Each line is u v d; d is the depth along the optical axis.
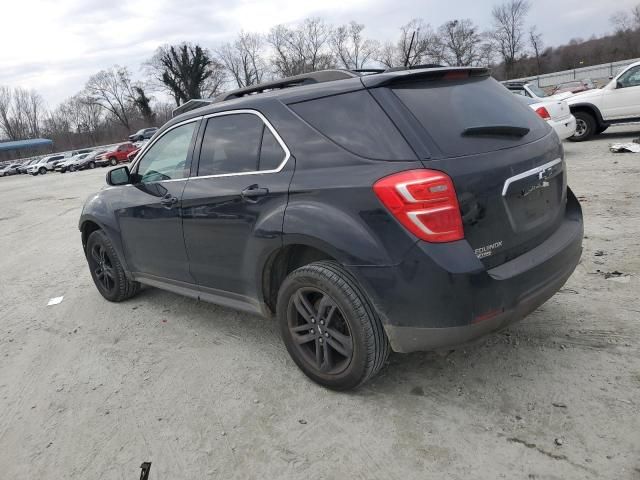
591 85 39.88
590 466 2.26
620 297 3.79
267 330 3.99
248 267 3.25
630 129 14.08
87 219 4.87
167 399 3.18
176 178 3.83
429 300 2.45
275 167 3.04
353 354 2.79
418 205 2.39
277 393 3.09
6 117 98.31
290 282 3.00
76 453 2.77
